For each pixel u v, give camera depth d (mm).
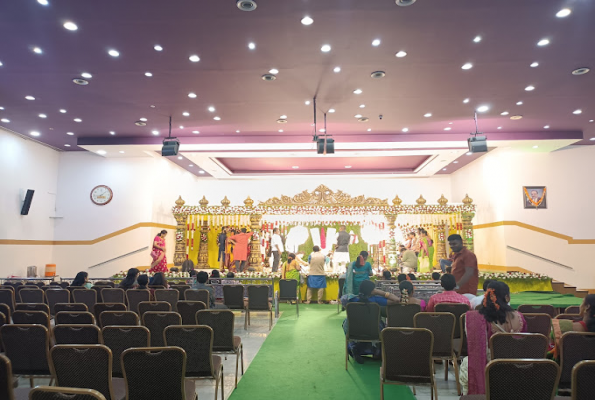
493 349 3160
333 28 6086
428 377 3418
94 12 5668
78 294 6676
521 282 11781
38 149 13336
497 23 5953
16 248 12281
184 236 14508
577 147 13859
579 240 13453
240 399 4023
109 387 2762
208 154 13164
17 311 4480
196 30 6145
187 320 5270
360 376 4730
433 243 15445
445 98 8906
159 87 8320
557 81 8008
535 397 2344
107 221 14109
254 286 7633
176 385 2775
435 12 5668
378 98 8898
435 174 18141
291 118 10328
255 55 6934
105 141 12391
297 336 6938
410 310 4812
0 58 7043
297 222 15438
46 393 1896
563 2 5434
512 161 13953
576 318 4293
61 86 8297
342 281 10000
